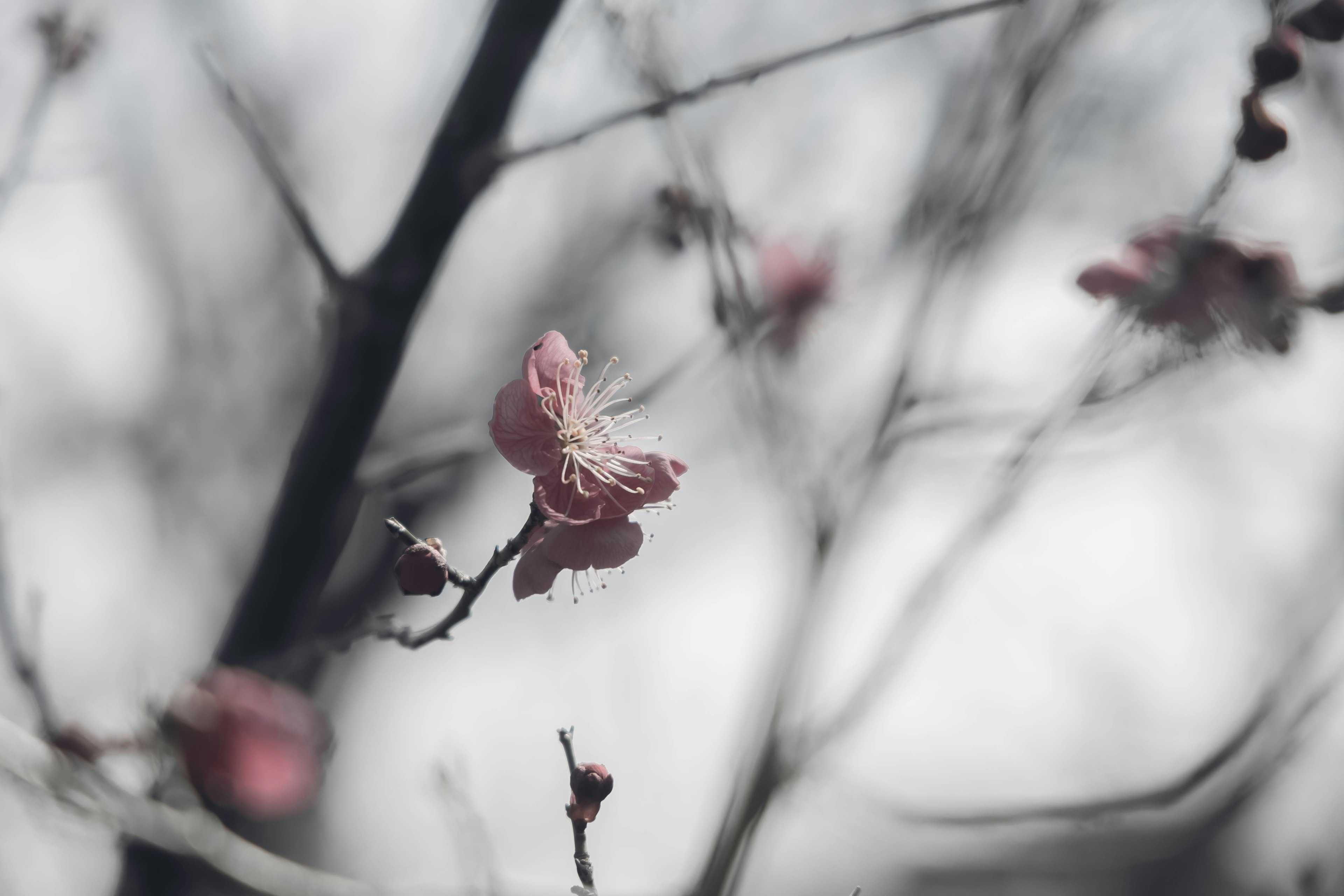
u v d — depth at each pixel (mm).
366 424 828
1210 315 812
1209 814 818
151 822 809
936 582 824
